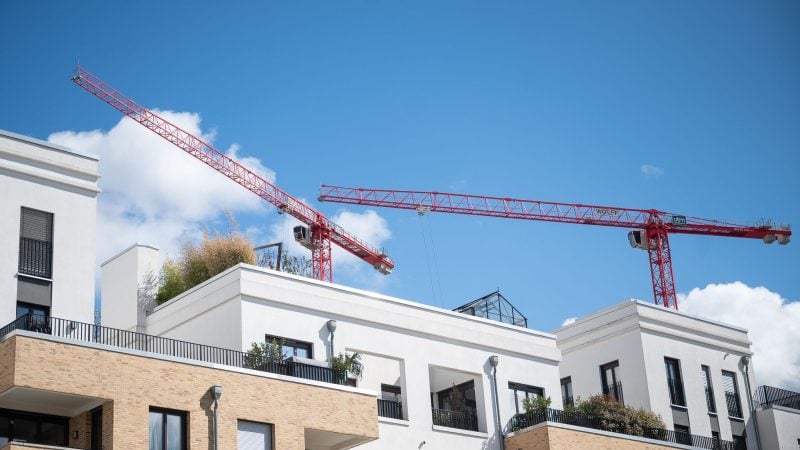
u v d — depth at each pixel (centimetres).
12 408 2844
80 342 2769
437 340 3891
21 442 2661
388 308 3788
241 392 3016
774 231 10162
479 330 4034
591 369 4719
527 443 3812
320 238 10038
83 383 2742
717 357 4850
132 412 2795
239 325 3391
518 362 4112
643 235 10062
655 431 4197
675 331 4719
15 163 3200
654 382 4534
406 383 3728
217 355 3347
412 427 3666
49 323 2923
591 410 4119
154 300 3950
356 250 10394
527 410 3950
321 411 3162
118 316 3950
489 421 3894
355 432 3212
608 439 3925
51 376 2695
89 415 2888
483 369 3981
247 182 9362
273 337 3450
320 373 3359
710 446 4516
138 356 2858
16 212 3164
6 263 3094
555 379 4212
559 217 10075
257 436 3027
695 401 4638
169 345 3556
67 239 3244
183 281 4266
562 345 4856
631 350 4600
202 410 2927
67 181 3288
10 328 2900
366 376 3838
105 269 4100
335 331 3600
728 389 4834
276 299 3488
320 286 3638
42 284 3156
